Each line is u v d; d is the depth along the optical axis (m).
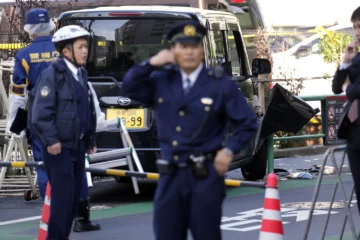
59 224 21.62
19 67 27.39
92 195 35.16
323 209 30.50
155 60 16.39
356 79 19.77
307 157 49.97
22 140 33.34
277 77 57.44
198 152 16.11
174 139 16.20
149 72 16.47
